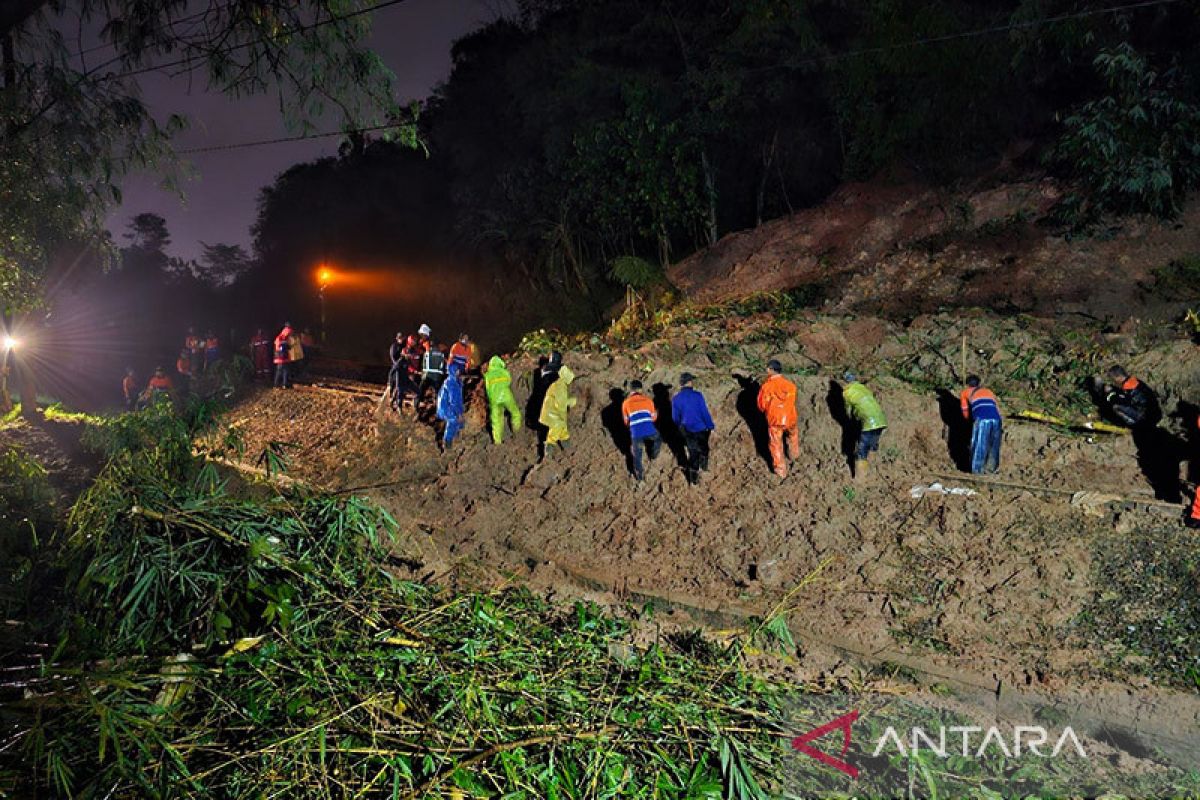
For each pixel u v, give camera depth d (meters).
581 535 12.61
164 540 7.38
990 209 19.22
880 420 12.35
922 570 10.63
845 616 9.95
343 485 15.79
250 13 11.57
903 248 19.45
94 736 5.93
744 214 27.00
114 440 11.78
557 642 7.30
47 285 15.76
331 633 7.09
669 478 13.40
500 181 30.56
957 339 14.94
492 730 6.15
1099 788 6.96
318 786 5.62
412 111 12.66
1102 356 13.71
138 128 12.63
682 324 18.11
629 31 25.91
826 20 23.39
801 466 13.03
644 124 24.50
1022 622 9.51
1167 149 16.53
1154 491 11.37
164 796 5.54
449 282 36.00
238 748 5.98
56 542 11.07
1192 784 7.04
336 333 40.88
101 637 6.95
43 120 12.38
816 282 19.64
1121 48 16.45
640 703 6.68
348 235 43.66
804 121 25.20
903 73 20.97
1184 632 8.93
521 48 30.62
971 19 20.48
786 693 8.04
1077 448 12.20
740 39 23.00
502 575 11.66
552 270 28.52
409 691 6.45
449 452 15.85
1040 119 20.55
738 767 6.11
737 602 10.50
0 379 23.23
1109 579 9.95
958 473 12.42
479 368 19.23
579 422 15.00
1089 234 17.31
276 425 21.42
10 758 5.89
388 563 11.75
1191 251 16.17
